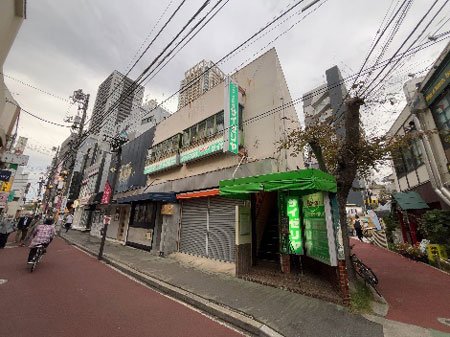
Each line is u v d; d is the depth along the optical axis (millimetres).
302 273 7688
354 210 28953
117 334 4195
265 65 11148
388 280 8031
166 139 15281
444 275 8539
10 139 17547
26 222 14969
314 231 7223
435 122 10898
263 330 4395
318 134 8148
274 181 6523
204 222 10898
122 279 8078
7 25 9516
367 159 8039
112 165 23312
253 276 7668
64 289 6539
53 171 33094
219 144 10648
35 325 4328
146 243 14070
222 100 11953
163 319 4977
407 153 14930
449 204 9984
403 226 14555
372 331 4328
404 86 13438
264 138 10086
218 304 5660
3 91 12312
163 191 13961
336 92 32469
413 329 4410
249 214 9156
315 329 4406
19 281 6977
